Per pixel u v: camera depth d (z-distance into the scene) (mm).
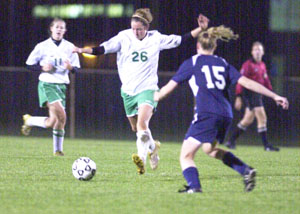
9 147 40625
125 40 27203
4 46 70500
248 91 44438
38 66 33562
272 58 65312
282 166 31312
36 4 71188
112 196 20672
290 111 53031
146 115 26516
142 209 18516
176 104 53688
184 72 20719
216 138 21016
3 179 24500
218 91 20625
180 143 51375
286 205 19453
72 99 55000
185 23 64250
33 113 55469
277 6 65312
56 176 25547
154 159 27453
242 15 64000
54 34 33594
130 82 27359
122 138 54250
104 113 54594
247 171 20594
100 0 70000
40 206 18844
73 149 40219
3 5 70625
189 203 19438
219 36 20984
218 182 24500
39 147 40906
